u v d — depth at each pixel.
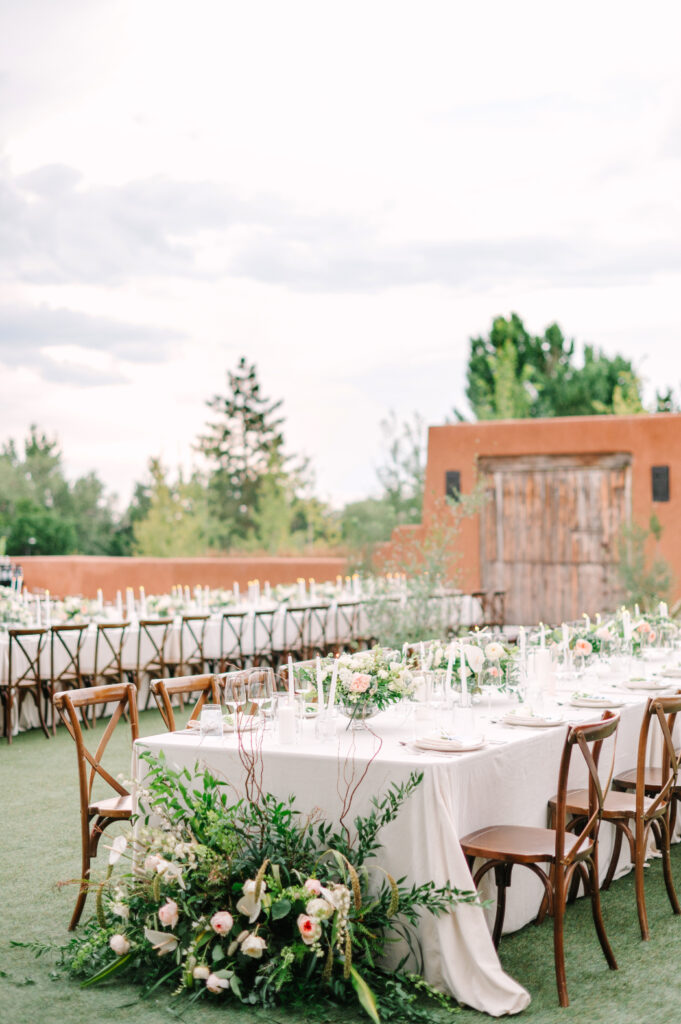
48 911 4.34
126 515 45.38
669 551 12.57
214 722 4.12
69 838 5.32
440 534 11.30
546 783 4.37
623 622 6.14
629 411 29.02
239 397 44.53
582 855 3.70
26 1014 3.44
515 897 4.12
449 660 4.26
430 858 3.57
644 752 4.20
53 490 44.91
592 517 13.05
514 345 31.38
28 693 8.50
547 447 13.13
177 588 11.16
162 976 3.69
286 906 3.52
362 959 3.54
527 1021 3.37
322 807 3.79
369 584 10.81
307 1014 3.42
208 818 3.72
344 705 4.22
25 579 17.44
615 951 3.95
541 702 4.88
